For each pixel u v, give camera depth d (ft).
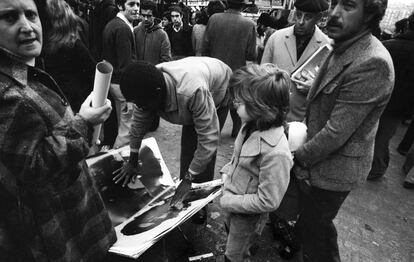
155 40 11.51
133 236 4.32
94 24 10.89
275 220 6.80
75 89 7.29
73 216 3.44
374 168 10.23
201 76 5.23
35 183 2.82
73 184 3.34
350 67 4.18
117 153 5.98
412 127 12.07
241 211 4.52
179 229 6.72
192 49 16.75
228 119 14.12
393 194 9.71
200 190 5.41
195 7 27.04
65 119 2.99
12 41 2.56
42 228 3.10
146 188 5.40
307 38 7.16
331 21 4.22
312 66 6.63
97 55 10.95
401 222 8.34
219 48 10.45
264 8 23.40
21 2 2.50
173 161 10.10
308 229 5.48
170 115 5.39
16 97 2.48
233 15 10.15
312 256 5.60
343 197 4.95
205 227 7.29
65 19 3.81
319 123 4.80
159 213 4.80
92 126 3.34
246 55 10.50
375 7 3.86
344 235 7.59
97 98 3.25
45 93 2.87
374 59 3.94
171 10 16.47
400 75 9.05
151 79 4.41
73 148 2.91
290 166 4.27
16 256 3.04
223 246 6.79
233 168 4.88
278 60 7.48
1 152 2.51
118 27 8.98
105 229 4.00
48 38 3.81
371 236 7.65
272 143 4.17
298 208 5.62
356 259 6.84
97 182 5.24
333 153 4.68
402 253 7.16
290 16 15.81
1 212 2.81
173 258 6.34
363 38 4.17
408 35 9.07
